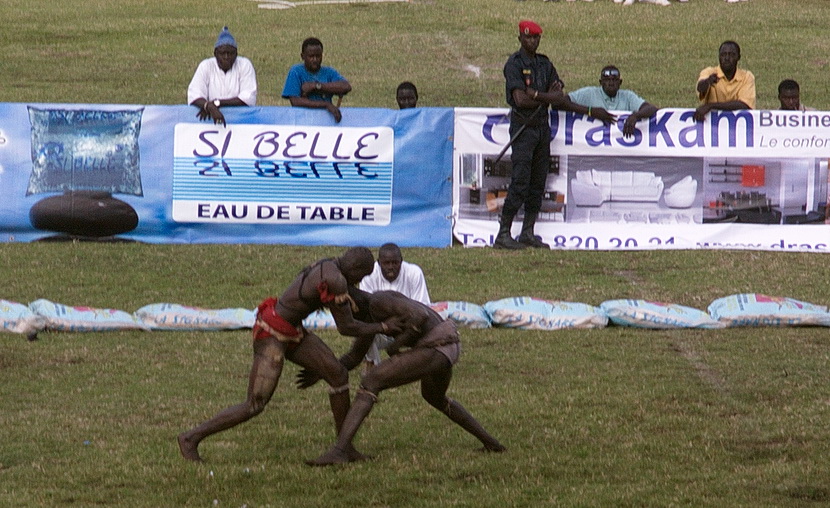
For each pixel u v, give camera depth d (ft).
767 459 70.44
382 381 67.31
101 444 70.59
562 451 71.10
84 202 119.03
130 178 119.44
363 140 120.78
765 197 122.62
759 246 122.42
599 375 85.61
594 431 74.64
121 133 119.03
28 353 87.86
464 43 218.59
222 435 73.20
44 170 118.52
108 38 218.18
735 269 114.42
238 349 90.53
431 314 68.23
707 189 122.42
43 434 71.97
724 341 94.07
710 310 100.17
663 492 64.64
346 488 64.69
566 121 121.19
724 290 107.65
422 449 71.56
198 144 119.65
